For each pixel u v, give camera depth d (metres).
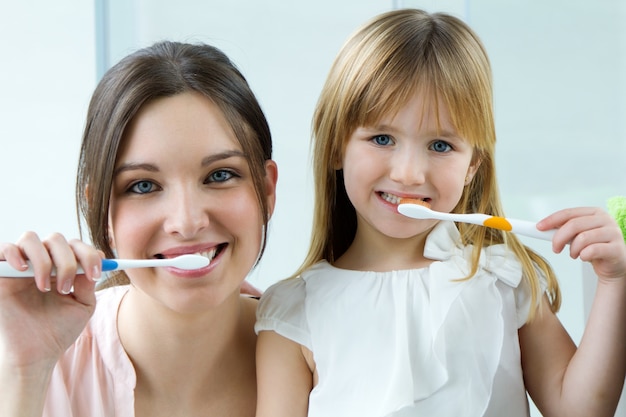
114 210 0.79
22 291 0.76
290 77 1.78
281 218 1.77
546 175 1.76
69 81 1.73
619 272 0.78
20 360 0.75
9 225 1.74
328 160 0.92
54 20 1.72
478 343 0.84
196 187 0.78
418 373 0.83
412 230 0.85
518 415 0.84
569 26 1.74
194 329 0.86
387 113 0.83
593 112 1.75
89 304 0.78
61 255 0.71
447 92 0.84
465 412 0.81
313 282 0.91
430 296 0.85
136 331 0.88
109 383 0.88
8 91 1.73
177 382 0.89
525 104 1.75
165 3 1.75
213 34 1.76
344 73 0.89
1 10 1.72
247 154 0.80
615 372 0.80
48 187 1.74
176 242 0.77
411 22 0.89
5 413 0.75
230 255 0.80
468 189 0.93
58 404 0.86
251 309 0.97
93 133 0.80
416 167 0.83
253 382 0.92
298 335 0.87
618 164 1.75
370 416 0.82
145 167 0.77
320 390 0.85
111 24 1.74
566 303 1.60
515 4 1.75
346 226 0.96
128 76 0.78
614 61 1.74
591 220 0.76
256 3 1.76
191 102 0.78
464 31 0.90
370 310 0.87
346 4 1.77
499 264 0.88
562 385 0.84
